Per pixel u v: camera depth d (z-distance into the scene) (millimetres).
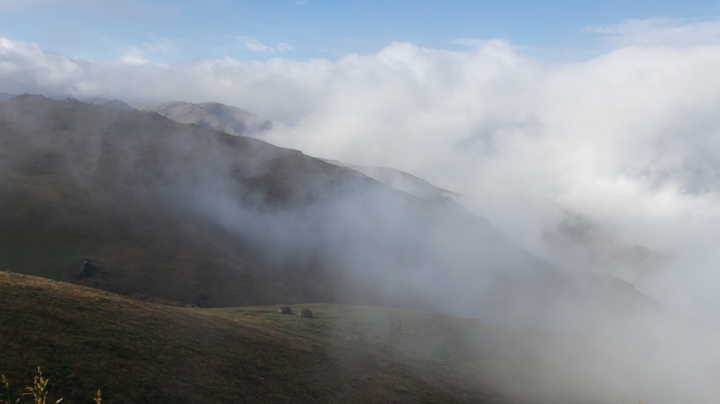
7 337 23938
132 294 79938
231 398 27297
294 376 34125
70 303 31766
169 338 32344
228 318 49906
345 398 33219
